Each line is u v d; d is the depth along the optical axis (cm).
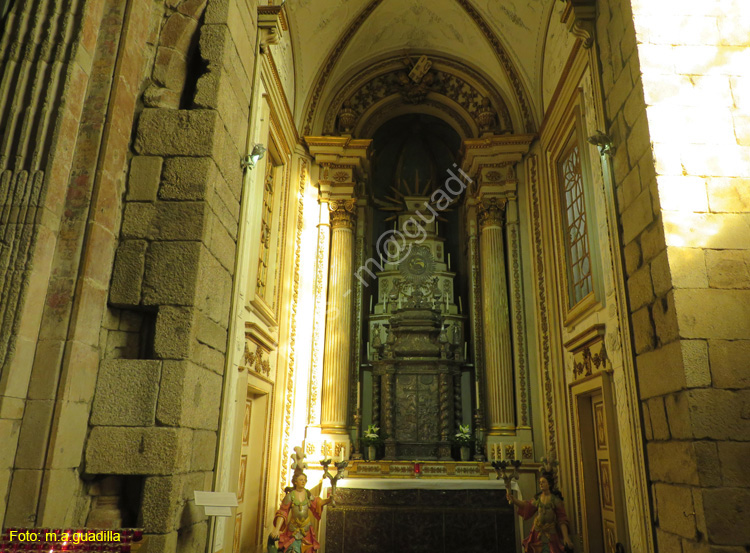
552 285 1029
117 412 500
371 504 930
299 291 1098
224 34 623
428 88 1300
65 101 518
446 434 1117
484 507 923
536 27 1080
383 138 1470
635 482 642
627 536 679
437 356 1180
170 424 497
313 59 1169
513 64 1173
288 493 732
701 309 538
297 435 1032
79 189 518
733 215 570
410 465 1016
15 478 440
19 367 454
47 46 532
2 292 464
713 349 527
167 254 543
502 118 1209
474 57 1240
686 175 580
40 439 450
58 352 471
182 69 619
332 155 1179
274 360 991
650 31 629
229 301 643
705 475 493
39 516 435
